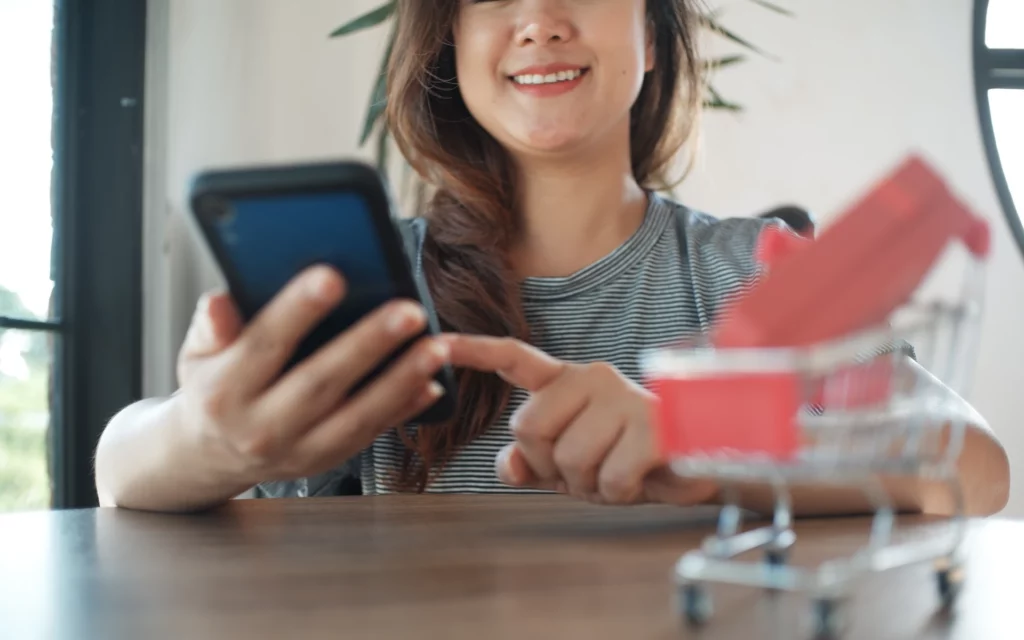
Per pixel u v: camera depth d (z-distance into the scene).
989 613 0.35
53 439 1.59
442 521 0.61
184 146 1.82
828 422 0.33
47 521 0.63
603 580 0.41
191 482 0.64
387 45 1.77
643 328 1.07
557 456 0.61
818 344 0.32
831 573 0.33
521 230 1.15
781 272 0.33
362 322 0.48
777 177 2.08
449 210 1.13
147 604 0.37
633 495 0.59
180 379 0.55
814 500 0.61
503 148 1.14
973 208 0.34
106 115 1.69
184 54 1.82
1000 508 0.74
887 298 0.33
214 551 0.49
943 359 0.38
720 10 2.08
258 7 1.94
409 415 0.54
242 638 0.32
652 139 1.28
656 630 0.32
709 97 1.93
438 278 1.08
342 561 0.46
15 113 1.50
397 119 1.17
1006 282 2.05
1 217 1.45
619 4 1.00
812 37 2.10
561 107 1.01
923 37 2.10
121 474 0.69
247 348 0.49
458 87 1.14
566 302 1.10
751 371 0.32
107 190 1.68
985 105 2.10
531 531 0.56
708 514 0.63
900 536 0.53
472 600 0.37
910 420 0.34
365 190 0.43
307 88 1.97
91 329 1.67
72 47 1.65
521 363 0.61
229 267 0.48
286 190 0.43
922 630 0.33
